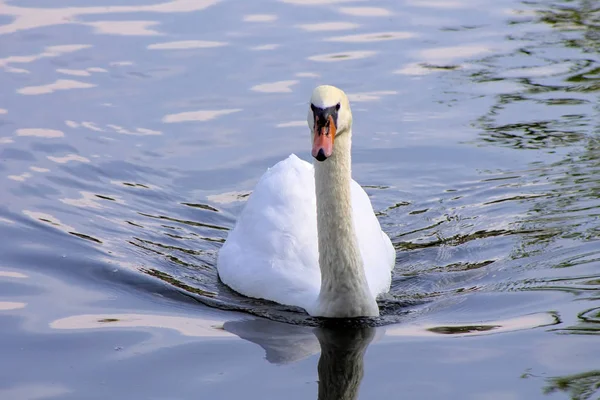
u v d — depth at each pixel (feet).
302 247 43.78
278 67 65.82
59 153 56.03
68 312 40.16
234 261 44.83
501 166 55.67
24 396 33.14
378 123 60.03
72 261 45.24
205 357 36.17
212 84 63.52
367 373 34.71
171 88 63.16
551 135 58.29
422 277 44.93
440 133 59.00
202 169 55.21
